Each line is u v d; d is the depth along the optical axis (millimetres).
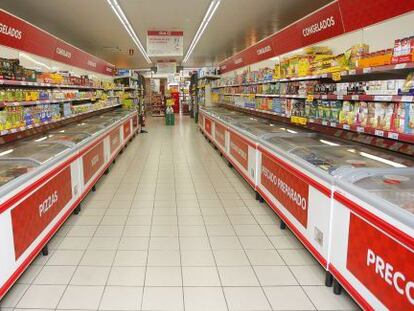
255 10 7430
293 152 3705
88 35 10336
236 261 3217
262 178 4652
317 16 4273
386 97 2791
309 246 3061
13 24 4113
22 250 2715
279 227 4016
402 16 2928
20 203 2680
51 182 3385
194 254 3350
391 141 3348
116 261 3201
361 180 2514
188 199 5062
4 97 3789
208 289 2760
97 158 5633
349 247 2398
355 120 3393
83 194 4641
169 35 9500
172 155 8625
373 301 2129
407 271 1811
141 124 14039
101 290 2738
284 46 5562
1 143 4109
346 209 2424
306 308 2531
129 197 5152
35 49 4895
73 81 6672
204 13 7863
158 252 3385
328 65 3881
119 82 12914
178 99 25000
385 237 1989
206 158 8219
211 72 14000
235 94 9547
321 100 4184
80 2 6633
